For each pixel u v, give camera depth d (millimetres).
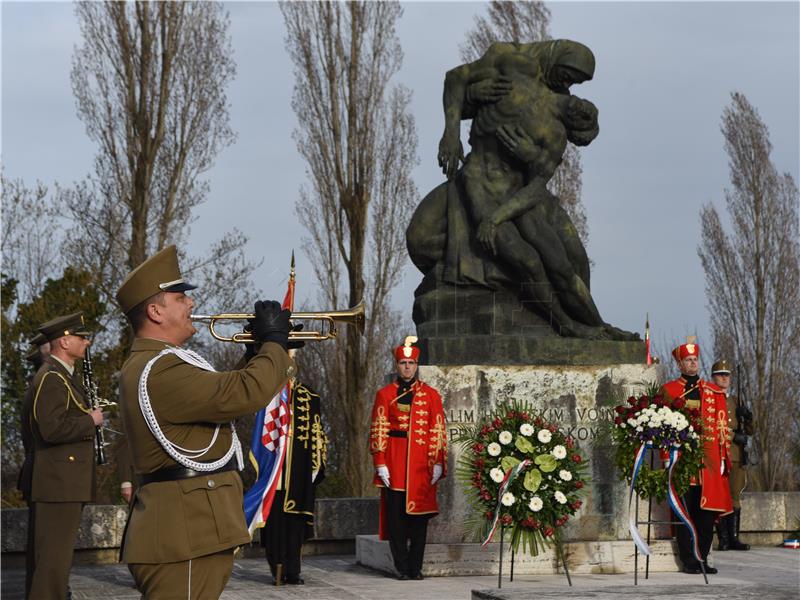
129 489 11305
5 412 24984
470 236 14289
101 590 11875
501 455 11367
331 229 31703
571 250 14438
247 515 11508
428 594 11141
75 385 10320
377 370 31422
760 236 41281
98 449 10234
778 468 38406
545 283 13992
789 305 40344
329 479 25844
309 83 31828
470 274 14047
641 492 11945
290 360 5633
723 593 7418
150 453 5453
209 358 30609
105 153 29844
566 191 32281
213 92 30391
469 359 13500
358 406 30609
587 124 14445
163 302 5695
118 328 27281
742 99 42250
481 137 14539
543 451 11328
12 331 25359
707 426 12906
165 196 29953
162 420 5418
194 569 5410
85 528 14336
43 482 10008
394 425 12648
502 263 14062
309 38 31875
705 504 12680
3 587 12398
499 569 11555
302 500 12016
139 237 29516
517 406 11820
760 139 41969
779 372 39750
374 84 31906
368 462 30641
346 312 6828
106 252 29344
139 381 5453
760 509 17141
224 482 5539
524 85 14422
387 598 10844
